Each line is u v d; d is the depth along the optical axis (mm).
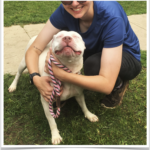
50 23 1813
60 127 1763
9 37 3510
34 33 3695
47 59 1451
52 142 1602
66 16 1692
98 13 1490
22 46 3191
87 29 1672
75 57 1304
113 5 1516
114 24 1435
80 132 1703
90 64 1764
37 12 4980
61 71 1375
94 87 1426
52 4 5781
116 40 1440
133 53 1816
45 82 1490
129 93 2178
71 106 1995
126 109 1962
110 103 1966
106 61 1460
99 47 1730
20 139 1654
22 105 2020
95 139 1619
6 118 1844
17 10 5145
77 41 1324
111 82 1487
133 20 4375
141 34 3605
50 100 1467
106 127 1751
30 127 1760
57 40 1295
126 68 1759
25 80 2377
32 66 1632
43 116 1858
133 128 1712
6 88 2236
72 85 1552
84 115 1890
